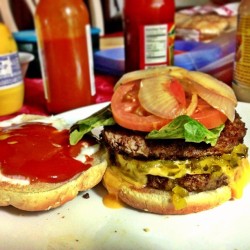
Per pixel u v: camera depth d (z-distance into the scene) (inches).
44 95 17.5
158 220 9.9
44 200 9.9
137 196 10.1
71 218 10.2
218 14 26.7
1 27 15.8
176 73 10.7
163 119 9.8
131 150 9.8
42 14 15.3
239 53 14.9
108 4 33.1
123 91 10.9
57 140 11.1
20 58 19.1
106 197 10.8
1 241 9.4
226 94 10.1
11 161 10.0
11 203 10.0
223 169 9.9
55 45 15.5
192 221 9.8
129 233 9.6
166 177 9.8
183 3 35.4
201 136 9.2
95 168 10.6
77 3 15.5
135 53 17.2
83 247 9.2
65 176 10.0
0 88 15.8
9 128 11.9
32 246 9.3
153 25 16.5
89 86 16.5
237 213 9.9
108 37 27.6
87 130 10.8
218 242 9.0
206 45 20.6
